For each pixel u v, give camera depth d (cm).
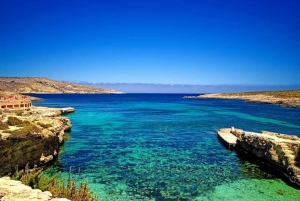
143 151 3188
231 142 3347
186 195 1883
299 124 5712
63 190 1404
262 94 17425
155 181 2156
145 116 7250
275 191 1966
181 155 3014
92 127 5122
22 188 1295
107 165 2586
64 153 3044
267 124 5722
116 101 16575
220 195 1888
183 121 6162
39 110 5553
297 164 2116
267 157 2473
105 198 1812
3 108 4438
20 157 2145
